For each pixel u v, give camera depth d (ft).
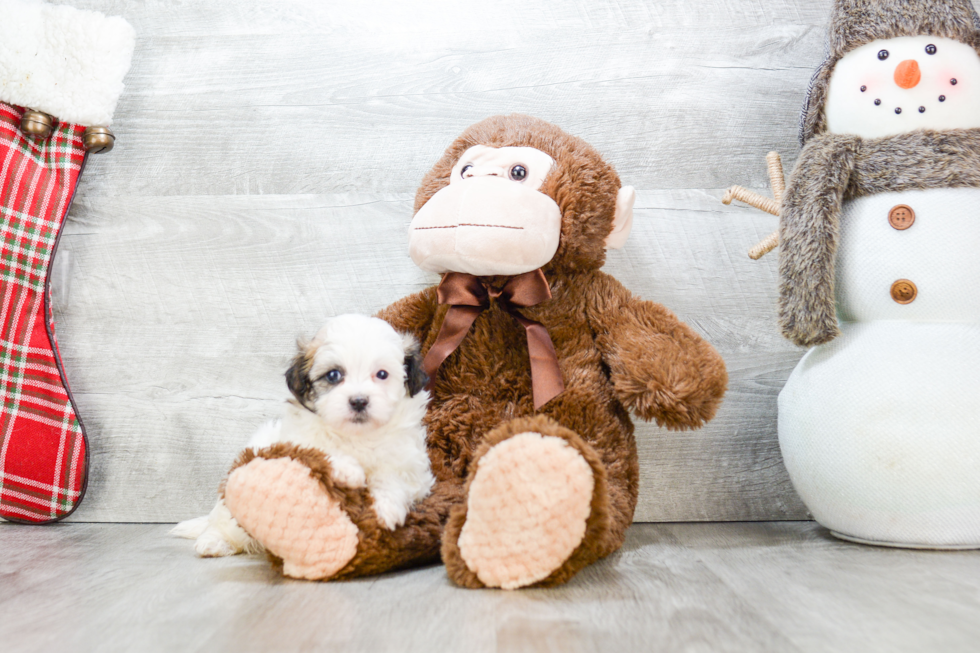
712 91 6.12
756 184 6.09
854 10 4.96
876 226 4.75
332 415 4.10
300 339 4.57
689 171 6.07
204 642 3.04
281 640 3.06
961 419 4.32
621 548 4.81
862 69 4.91
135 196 6.13
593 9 6.15
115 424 5.97
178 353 6.02
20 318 5.65
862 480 4.51
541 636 3.08
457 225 4.54
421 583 3.94
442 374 4.99
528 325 4.78
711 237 6.03
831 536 5.19
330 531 3.89
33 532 5.44
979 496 4.33
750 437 5.92
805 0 6.18
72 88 5.71
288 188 6.12
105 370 6.01
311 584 3.94
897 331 4.69
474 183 4.67
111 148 6.07
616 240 5.17
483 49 6.15
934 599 3.60
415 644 3.00
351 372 4.23
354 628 3.20
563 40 6.15
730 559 4.49
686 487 5.88
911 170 4.66
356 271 6.05
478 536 3.71
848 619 3.30
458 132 6.13
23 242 5.70
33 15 5.68
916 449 4.36
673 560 4.46
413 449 4.35
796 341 4.84
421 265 4.89
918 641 3.00
